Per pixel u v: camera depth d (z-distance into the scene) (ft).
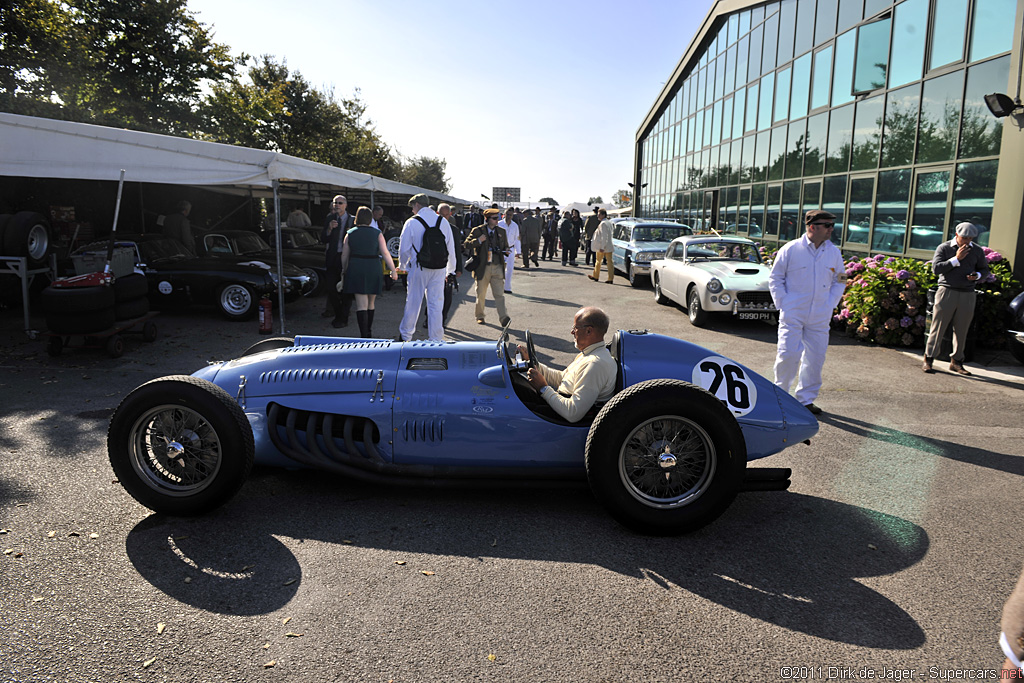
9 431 16.67
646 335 13.66
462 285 55.36
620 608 9.58
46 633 8.66
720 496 11.42
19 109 50.47
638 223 57.72
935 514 13.12
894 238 40.04
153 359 25.26
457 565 10.71
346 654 8.38
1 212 44.09
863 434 18.40
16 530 11.50
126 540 11.24
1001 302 28.71
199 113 75.66
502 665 8.23
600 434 11.42
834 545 11.73
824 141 48.57
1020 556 11.42
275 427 12.89
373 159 121.80
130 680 7.79
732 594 10.04
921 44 37.42
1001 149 30.40
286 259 43.06
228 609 9.30
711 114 76.02
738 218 66.80
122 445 11.71
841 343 31.73
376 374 13.12
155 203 58.65
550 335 32.04
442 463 12.85
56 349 25.17
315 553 10.98
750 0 60.54
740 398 12.98
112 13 62.90
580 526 12.26
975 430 18.81
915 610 9.70
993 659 8.56
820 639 8.95
